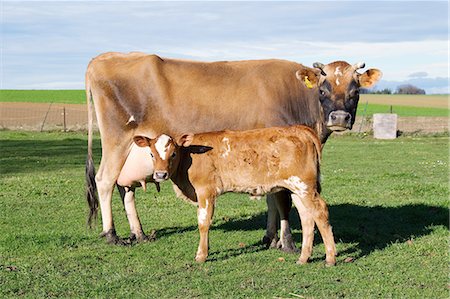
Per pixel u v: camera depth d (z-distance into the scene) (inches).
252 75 377.7
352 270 319.6
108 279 306.0
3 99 2723.9
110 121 381.1
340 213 478.3
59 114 2068.2
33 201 531.8
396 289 290.7
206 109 372.2
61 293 286.0
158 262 337.7
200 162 330.6
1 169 783.1
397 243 376.5
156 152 328.8
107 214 385.7
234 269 322.7
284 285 295.4
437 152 1033.5
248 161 325.4
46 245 374.0
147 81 375.6
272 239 373.7
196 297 279.4
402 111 2429.9
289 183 322.0
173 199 546.9
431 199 533.6
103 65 384.8
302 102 378.0
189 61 386.6
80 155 968.3
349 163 863.7
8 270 320.2
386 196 559.5
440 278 308.3
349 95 352.8
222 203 540.1
